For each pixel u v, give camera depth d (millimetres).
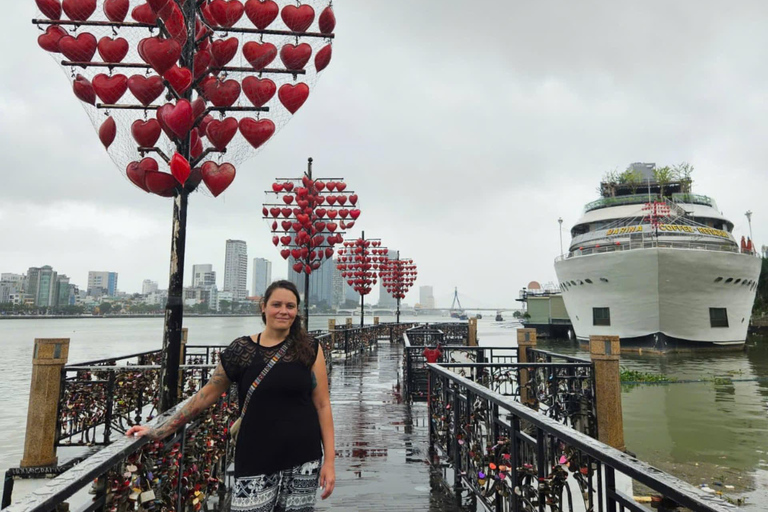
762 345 40375
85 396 6594
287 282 2355
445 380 5273
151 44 3844
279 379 2178
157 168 4363
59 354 6133
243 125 4523
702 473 8289
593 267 30531
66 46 4078
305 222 12688
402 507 4027
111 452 1968
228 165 4660
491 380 6477
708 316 28625
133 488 2451
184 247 4395
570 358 6973
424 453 5695
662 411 13812
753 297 33219
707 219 33906
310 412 2252
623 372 21031
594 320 31562
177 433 3072
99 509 2188
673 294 27641
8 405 14867
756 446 9977
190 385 6535
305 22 4488
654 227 29859
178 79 4035
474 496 4160
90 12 4082
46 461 5918
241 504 2121
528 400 6719
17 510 1346
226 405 4473
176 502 3061
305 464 2180
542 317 52188
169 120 4059
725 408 14172
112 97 4184
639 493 5871
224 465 4414
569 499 2666
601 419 6387
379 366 14898
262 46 4473
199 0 4641
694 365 24938
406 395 9188
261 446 2143
